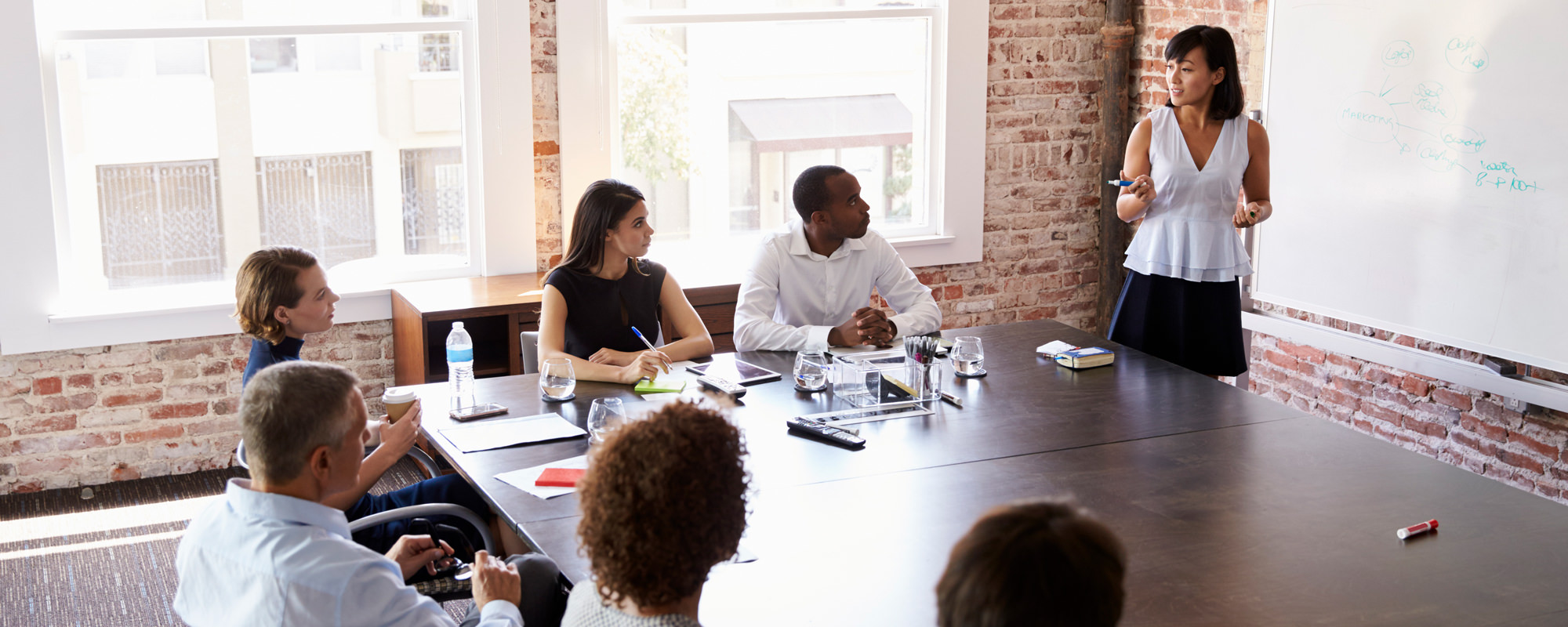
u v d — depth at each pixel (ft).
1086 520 3.44
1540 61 10.71
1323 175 13.16
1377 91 12.38
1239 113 11.39
